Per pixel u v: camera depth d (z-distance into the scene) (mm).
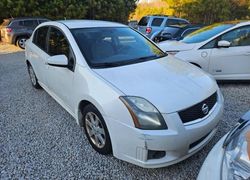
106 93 2666
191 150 2588
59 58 3328
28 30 12641
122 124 2512
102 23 4043
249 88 5312
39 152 3082
